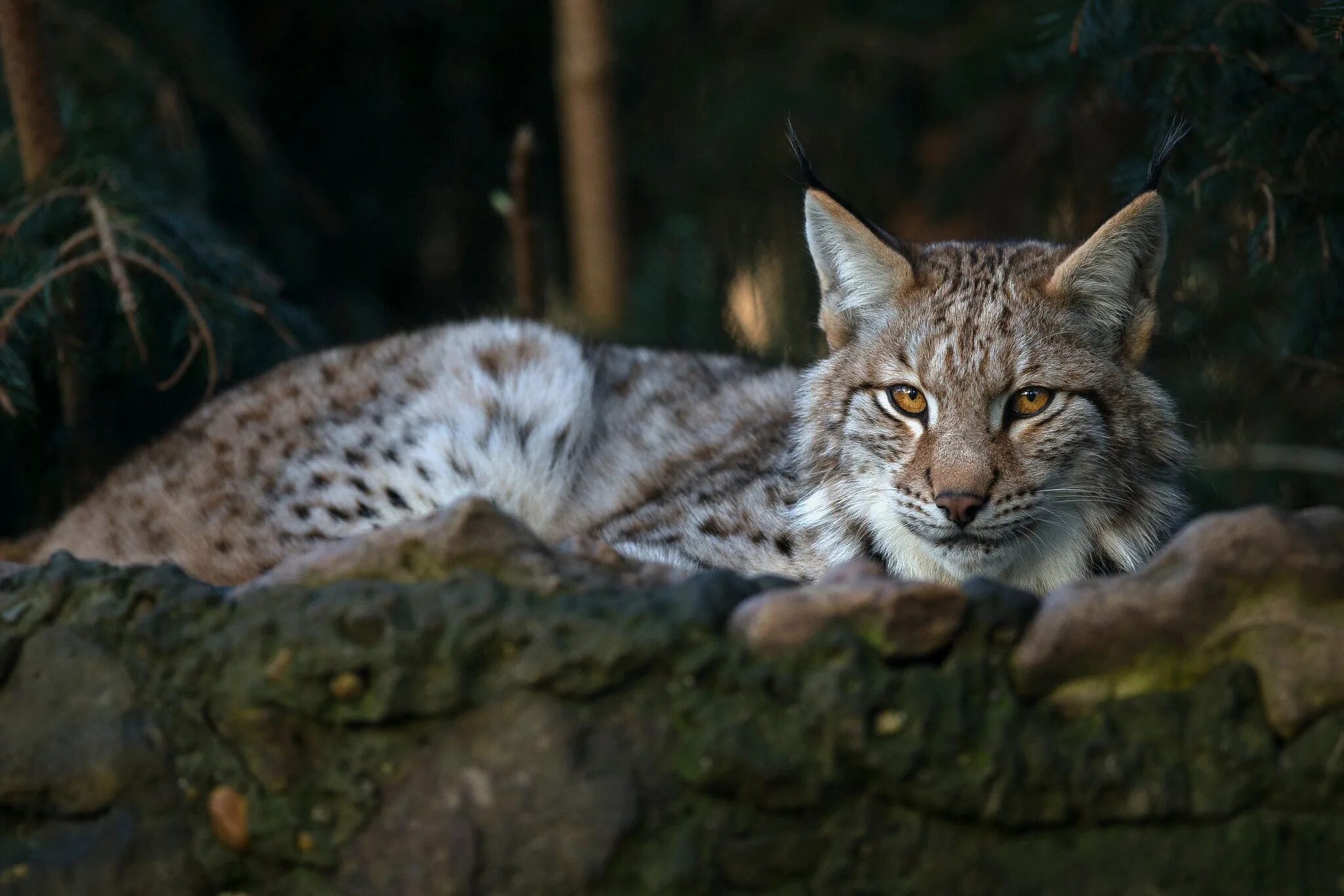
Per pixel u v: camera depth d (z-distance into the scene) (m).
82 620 5.87
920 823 5.53
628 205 18.31
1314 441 12.16
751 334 15.46
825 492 8.50
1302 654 5.50
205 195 12.99
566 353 10.27
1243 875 5.50
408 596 5.60
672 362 11.05
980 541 7.66
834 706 5.47
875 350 8.18
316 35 18.16
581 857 5.42
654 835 5.48
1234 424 11.94
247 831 5.64
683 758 5.50
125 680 5.78
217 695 5.67
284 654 5.58
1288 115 9.37
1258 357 11.48
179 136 12.79
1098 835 5.55
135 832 5.67
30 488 11.19
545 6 19.00
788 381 10.61
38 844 5.73
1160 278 8.99
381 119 18.48
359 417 9.66
